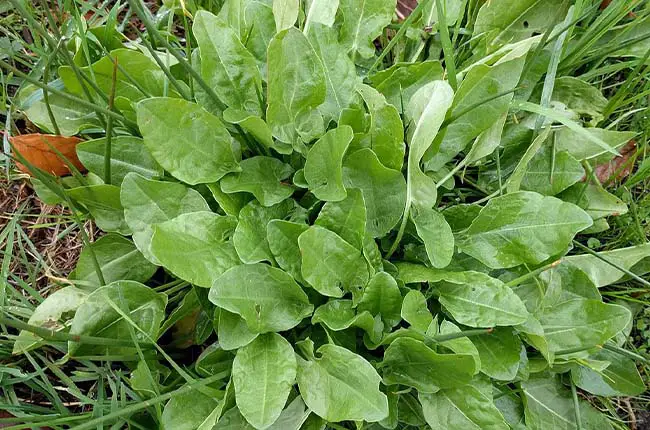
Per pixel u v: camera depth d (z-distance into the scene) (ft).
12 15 1.31
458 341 0.99
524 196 1.06
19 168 1.17
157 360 1.06
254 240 1.01
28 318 1.10
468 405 0.98
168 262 0.92
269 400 0.92
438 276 1.03
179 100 0.97
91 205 1.07
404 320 1.08
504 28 1.25
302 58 1.02
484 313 1.02
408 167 1.04
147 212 0.99
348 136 0.97
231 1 1.18
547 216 1.05
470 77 1.07
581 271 1.12
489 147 1.11
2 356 1.08
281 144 1.09
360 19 1.22
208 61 1.04
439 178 1.16
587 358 1.11
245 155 1.13
